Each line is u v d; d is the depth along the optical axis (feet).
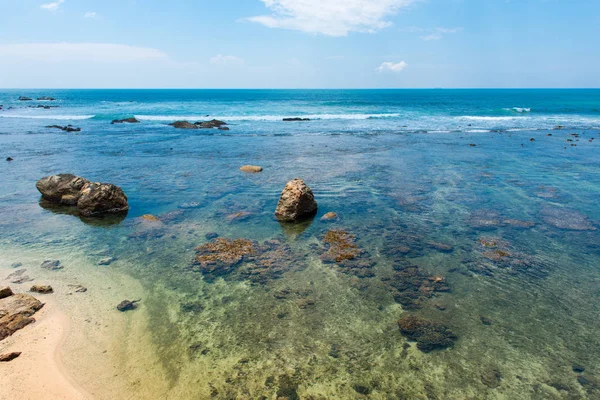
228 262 37.63
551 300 31.35
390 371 23.22
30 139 117.50
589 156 92.63
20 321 26.84
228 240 42.68
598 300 31.35
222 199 58.90
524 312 29.60
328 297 31.68
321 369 23.36
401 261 38.42
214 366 23.43
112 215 51.67
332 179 71.46
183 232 45.68
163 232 45.60
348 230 46.68
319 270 36.40
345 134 136.87
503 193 62.08
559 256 39.42
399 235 45.16
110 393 21.06
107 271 35.50
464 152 99.91
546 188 64.64
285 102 332.80
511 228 47.16
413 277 35.17
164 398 20.81
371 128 154.30
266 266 37.04
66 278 33.88
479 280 34.65
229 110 232.73
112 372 22.67
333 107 262.88
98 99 424.87
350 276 35.27
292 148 106.42
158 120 177.99
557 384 22.17
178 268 36.40
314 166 82.79
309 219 50.65
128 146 107.34
